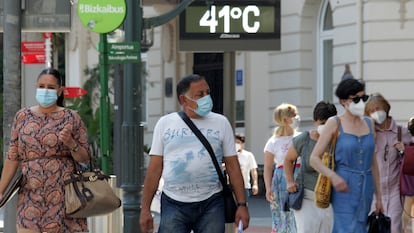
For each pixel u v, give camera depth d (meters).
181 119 16.31
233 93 29.50
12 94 20.58
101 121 23.23
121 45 23.39
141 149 24.00
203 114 16.28
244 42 28.95
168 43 52.47
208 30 28.89
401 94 41.00
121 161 24.03
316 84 45.78
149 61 54.31
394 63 41.09
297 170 22.12
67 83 51.38
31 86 53.34
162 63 53.25
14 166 17.25
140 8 23.98
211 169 16.20
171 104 52.50
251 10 28.89
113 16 23.03
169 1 43.38
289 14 46.25
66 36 51.44
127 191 23.78
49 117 17.05
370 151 17.09
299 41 45.75
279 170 24.56
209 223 16.22
